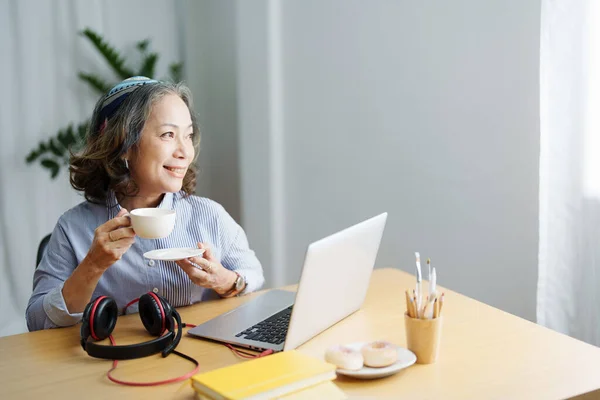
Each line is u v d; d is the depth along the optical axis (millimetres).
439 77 2611
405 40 2717
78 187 1739
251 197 3553
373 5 2826
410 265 2836
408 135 2766
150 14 3883
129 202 1729
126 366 1304
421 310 1293
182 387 1202
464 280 2625
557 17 2070
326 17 3045
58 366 1311
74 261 1688
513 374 1240
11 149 3586
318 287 1336
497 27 2383
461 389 1181
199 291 1747
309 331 1385
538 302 2189
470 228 2574
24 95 3582
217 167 3912
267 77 3355
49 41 3621
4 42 3527
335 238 1337
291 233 3393
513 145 2385
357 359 1214
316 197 3232
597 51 2010
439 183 2670
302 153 3271
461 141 2562
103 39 3750
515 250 2424
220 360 1327
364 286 1596
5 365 1319
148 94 1611
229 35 3666
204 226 1803
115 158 1639
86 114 3744
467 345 1384
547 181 2137
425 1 2619
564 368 1267
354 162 3023
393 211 2877
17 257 3631
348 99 3006
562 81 2078
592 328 2098
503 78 2389
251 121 3477
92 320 1378
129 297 1693
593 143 2049
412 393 1166
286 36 3256
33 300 1614
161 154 1612
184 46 3996
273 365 1161
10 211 3605
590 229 2082
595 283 2086
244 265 1848
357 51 2930
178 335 1403
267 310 1607
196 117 1825
